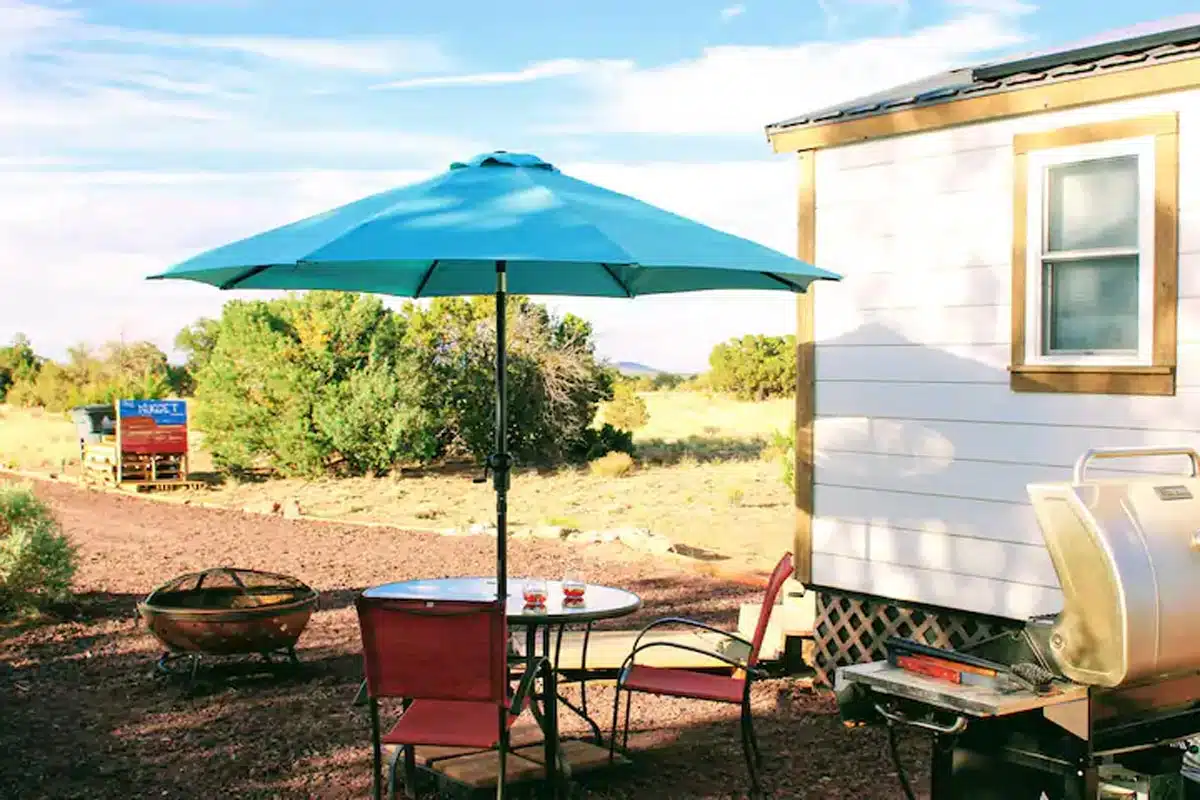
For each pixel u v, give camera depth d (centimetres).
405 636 471
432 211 482
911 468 728
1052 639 426
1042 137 662
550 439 2417
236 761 614
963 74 798
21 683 778
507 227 454
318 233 476
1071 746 416
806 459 782
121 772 596
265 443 2217
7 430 3316
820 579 777
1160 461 620
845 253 759
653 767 612
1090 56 628
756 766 600
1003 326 685
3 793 560
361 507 1850
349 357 2242
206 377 2266
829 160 766
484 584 643
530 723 670
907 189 727
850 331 759
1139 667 403
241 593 848
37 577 997
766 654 802
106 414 2309
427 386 2272
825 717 710
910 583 730
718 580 1180
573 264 651
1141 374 626
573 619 546
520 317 2378
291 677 800
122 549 1395
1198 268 608
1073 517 410
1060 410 660
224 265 455
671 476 2178
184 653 798
